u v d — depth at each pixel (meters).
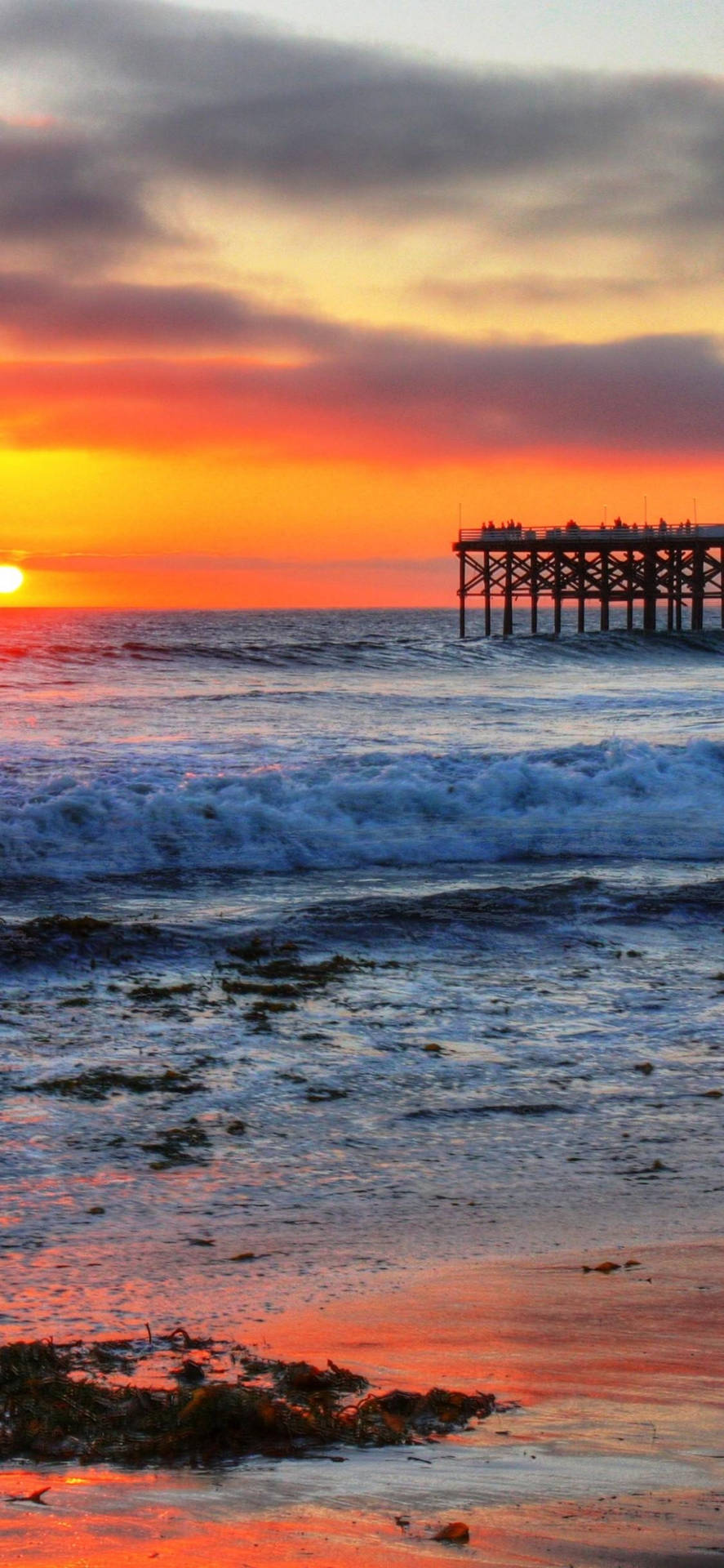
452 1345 5.27
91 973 12.37
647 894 15.63
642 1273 6.18
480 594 71.94
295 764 22.27
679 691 44.22
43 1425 4.40
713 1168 7.95
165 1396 4.65
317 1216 7.12
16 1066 9.81
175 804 19.28
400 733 30.11
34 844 18.03
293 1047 10.44
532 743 27.77
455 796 20.55
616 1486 3.85
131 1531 3.50
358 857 18.22
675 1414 4.53
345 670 53.00
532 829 19.61
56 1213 7.14
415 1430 4.38
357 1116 8.91
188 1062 10.02
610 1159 8.10
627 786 21.30
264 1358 5.15
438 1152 8.23
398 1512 3.66
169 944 13.28
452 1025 11.09
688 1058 10.29
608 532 68.94
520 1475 3.96
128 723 31.34
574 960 13.20
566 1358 5.10
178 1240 6.74
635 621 139.50
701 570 70.38
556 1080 9.73
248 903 15.49
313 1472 3.99
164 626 109.50
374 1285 6.05
